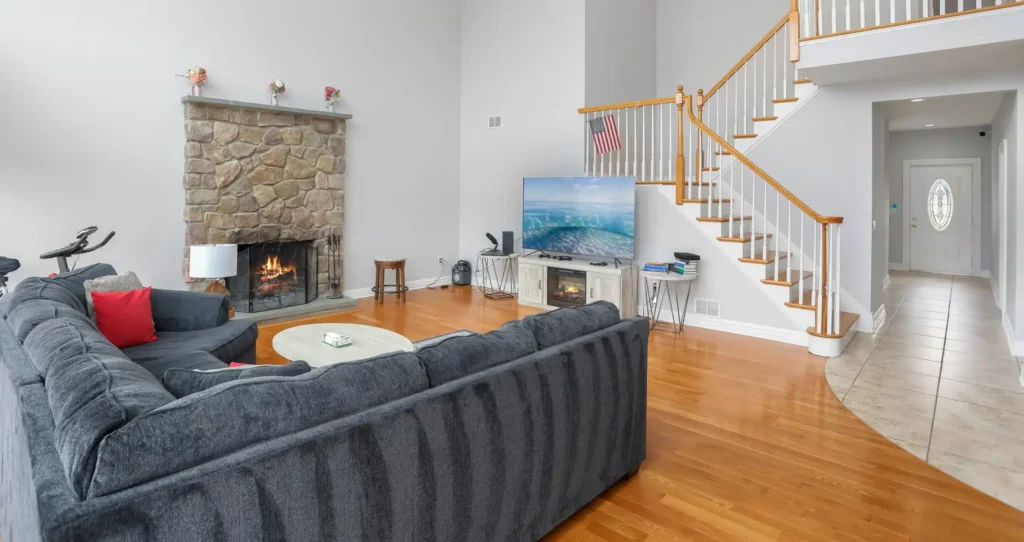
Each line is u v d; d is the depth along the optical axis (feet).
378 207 22.70
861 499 8.04
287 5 19.54
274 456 4.28
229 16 18.20
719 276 17.84
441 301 22.07
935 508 7.80
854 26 19.36
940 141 29.48
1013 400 11.78
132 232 16.61
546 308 20.75
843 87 17.22
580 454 7.45
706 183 20.18
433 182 24.73
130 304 10.96
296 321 18.65
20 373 5.90
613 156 22.59
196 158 17.29
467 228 25.76
